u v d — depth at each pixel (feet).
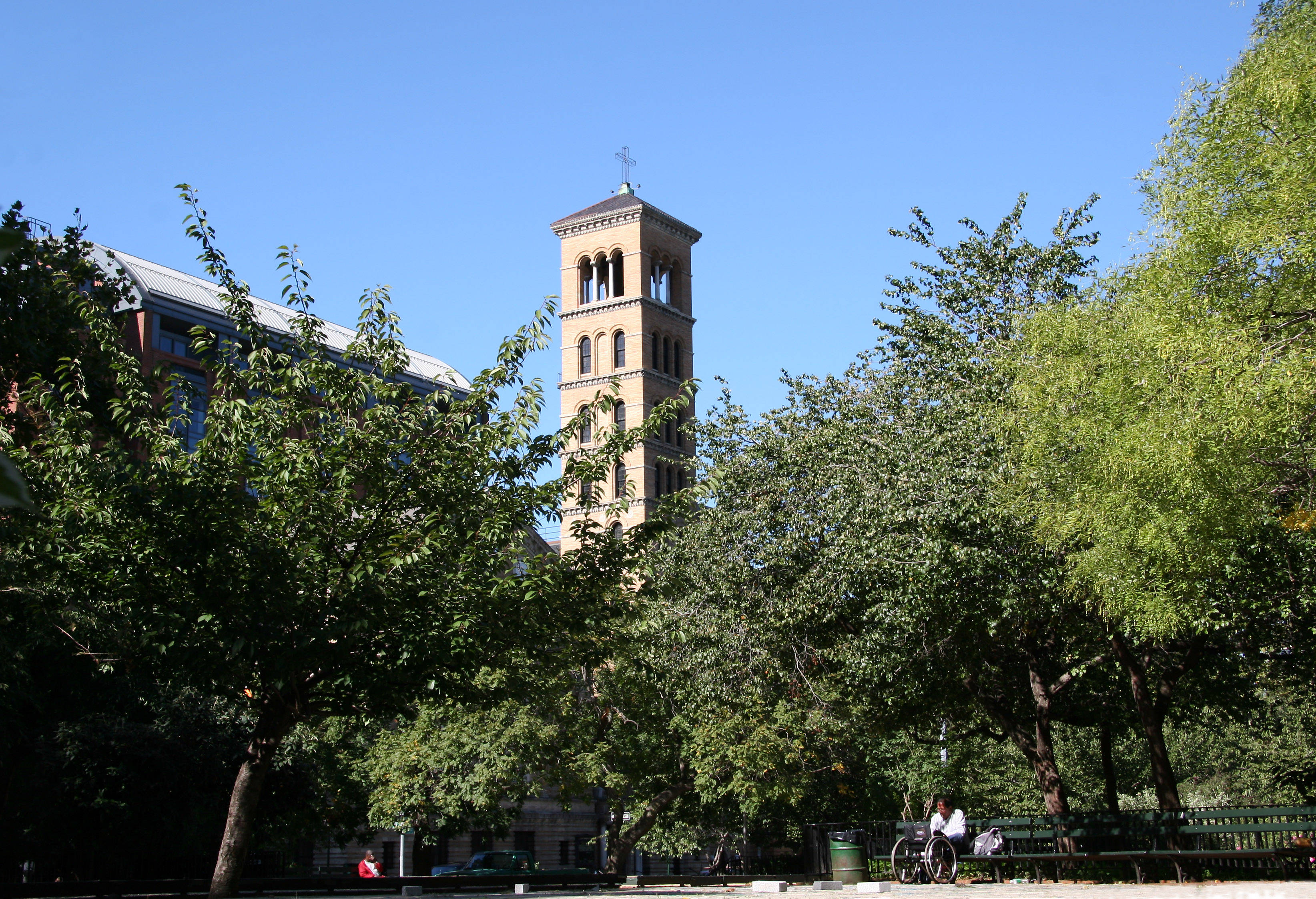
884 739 118.01
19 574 56.95
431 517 57.00
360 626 51.08
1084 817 71.51
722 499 89.56
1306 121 54.08
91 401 79.51
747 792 116.67
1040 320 65.92
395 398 62.69
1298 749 163.32
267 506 55.31
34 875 94.27
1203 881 65.62
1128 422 57.36
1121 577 59.16
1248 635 82.84
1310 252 52.29
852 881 65.67
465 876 82.48
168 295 207.41
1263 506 57.41
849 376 92.32
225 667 53.93
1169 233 59.31
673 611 88.22
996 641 80.38
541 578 56.90
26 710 86.79
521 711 117.29
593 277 307.99
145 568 52.85
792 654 88.74
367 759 130.11
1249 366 52.54
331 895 65.05
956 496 71.51
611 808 135.64
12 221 81.15
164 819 90.63
